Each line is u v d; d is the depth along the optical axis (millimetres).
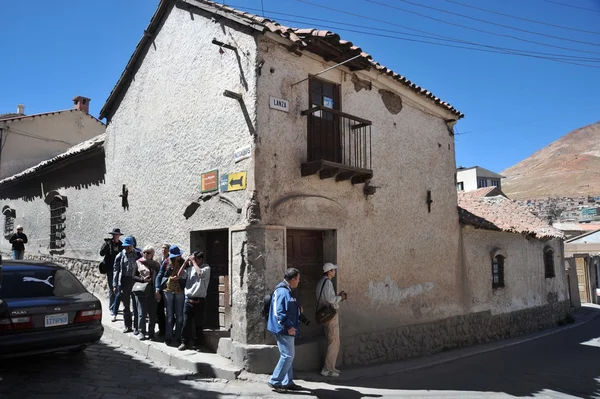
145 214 9258
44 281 6352
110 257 9344
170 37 8969
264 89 6809
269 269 6555
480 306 11156
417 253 9430
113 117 11016
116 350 7355
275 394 5672
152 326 7609
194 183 7859
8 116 21953
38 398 4941
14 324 5500
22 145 18094
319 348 7035
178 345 7250
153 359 6984
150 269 7641
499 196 16750
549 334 12867
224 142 7246
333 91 8070
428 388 6598
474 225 10719
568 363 8969
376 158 8711
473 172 47969
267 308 6016
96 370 6184
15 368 6039
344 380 6664
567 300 15773
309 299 7527
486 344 10898
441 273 10039
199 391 5598
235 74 7137
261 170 6637
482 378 7426
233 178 6953
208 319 7730
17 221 16297
